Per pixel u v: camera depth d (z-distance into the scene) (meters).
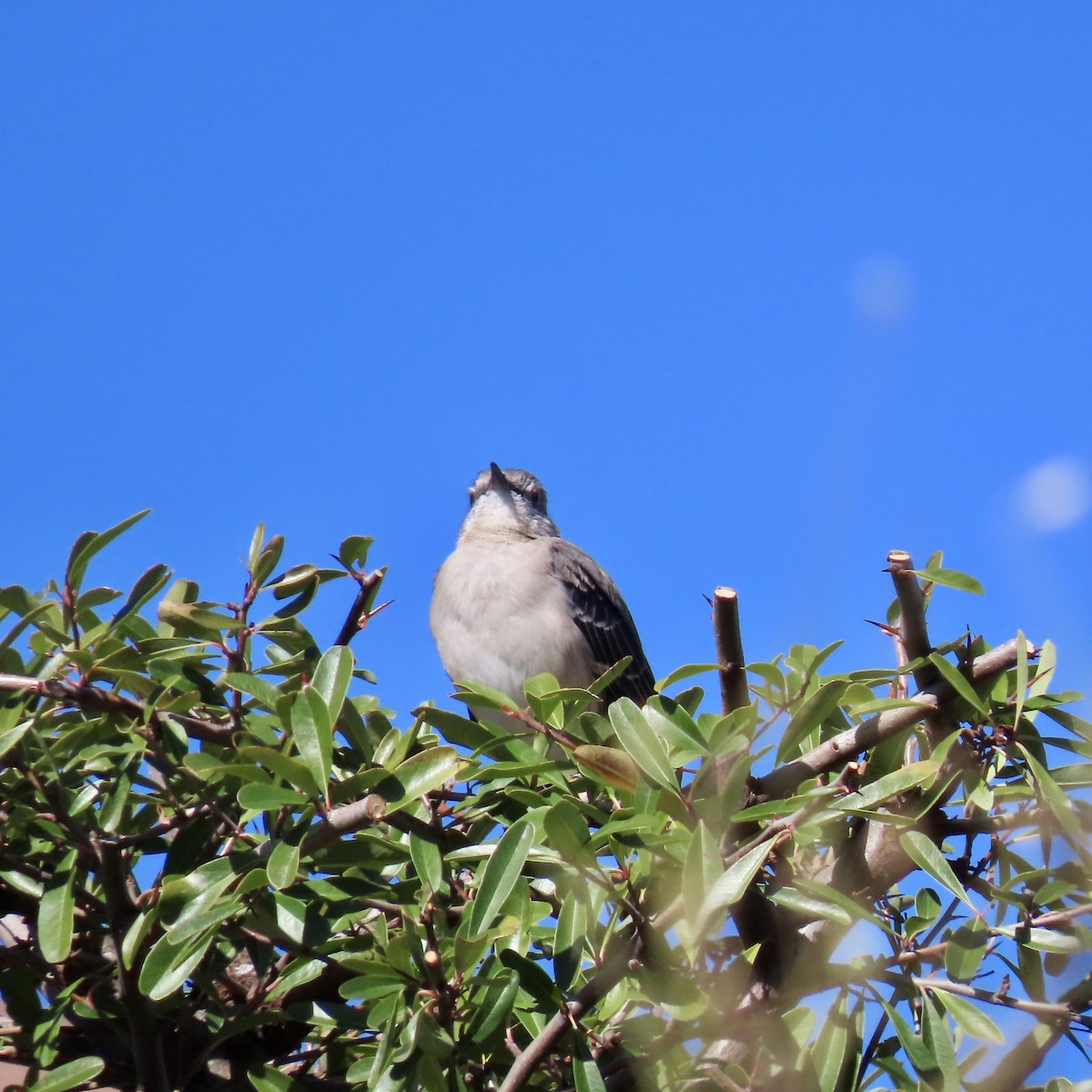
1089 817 5.48
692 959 4.66
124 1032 5.94
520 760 5.84
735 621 5.59
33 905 6.34
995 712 5.82
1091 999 5.23
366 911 5.89
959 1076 5.23
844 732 5.77
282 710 5.40
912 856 5.20
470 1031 5.03
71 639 6.35
